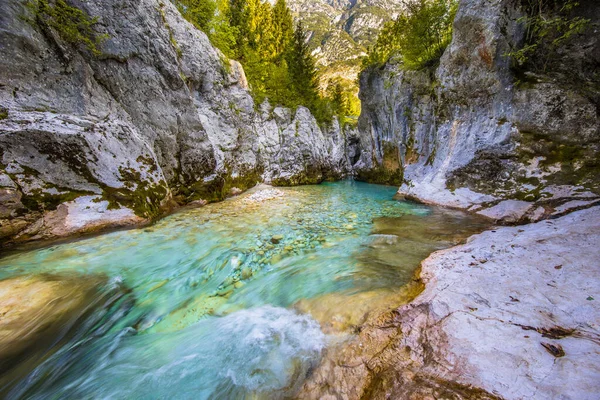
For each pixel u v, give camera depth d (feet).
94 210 21.35
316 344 9.55
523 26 25.84
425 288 11.59
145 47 29.12
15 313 11.74
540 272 11.18
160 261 17.72
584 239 13.38
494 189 25.17
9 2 20.10
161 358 9.93
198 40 39.70
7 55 19.84
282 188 52.24
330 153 73.92
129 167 24.66
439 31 43.42
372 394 6.91
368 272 14.46
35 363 9.97
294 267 16.30
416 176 37.68
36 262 16.42
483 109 28.60
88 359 10.17
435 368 7.05
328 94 122.83
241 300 13.47
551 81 23.56
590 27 22.68
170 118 31.37
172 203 29.66
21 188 18.08
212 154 36.40
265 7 96.73
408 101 47.98
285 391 7.86
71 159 20.74
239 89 49.44
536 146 23.41
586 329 7.50
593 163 20.22
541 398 5.45
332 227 23.89
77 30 24.04
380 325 9.65
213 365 9.25
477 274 11.86
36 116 20.24
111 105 26.16
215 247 19.81
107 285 14.79
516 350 6.95
